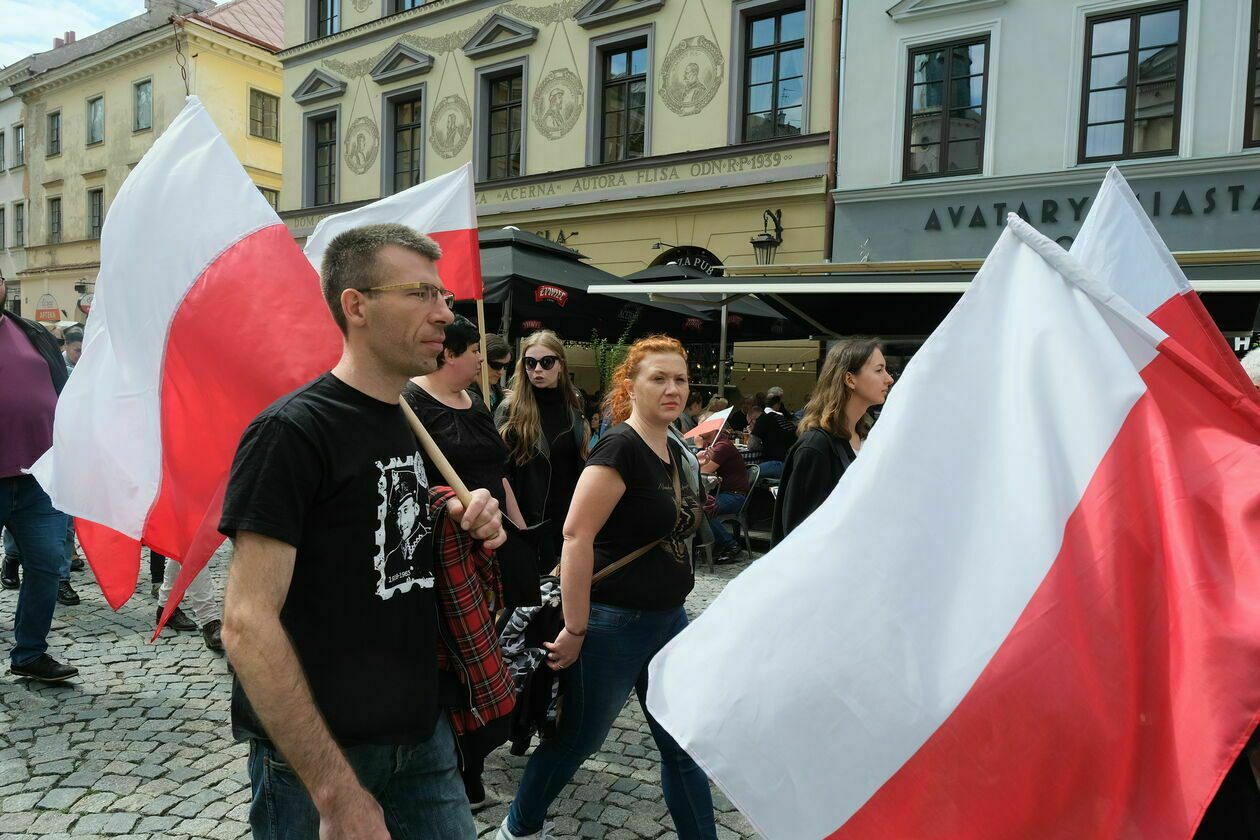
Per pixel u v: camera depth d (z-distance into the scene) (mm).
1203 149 9969
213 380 2645
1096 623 1546
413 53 16844
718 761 1673
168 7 25734
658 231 14164
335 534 1577
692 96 13664
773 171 12820
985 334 1818
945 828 1541
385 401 1720
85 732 3633
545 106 15266
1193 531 1515
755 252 12953
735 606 1775
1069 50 10633
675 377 2561
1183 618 1477
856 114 12062
